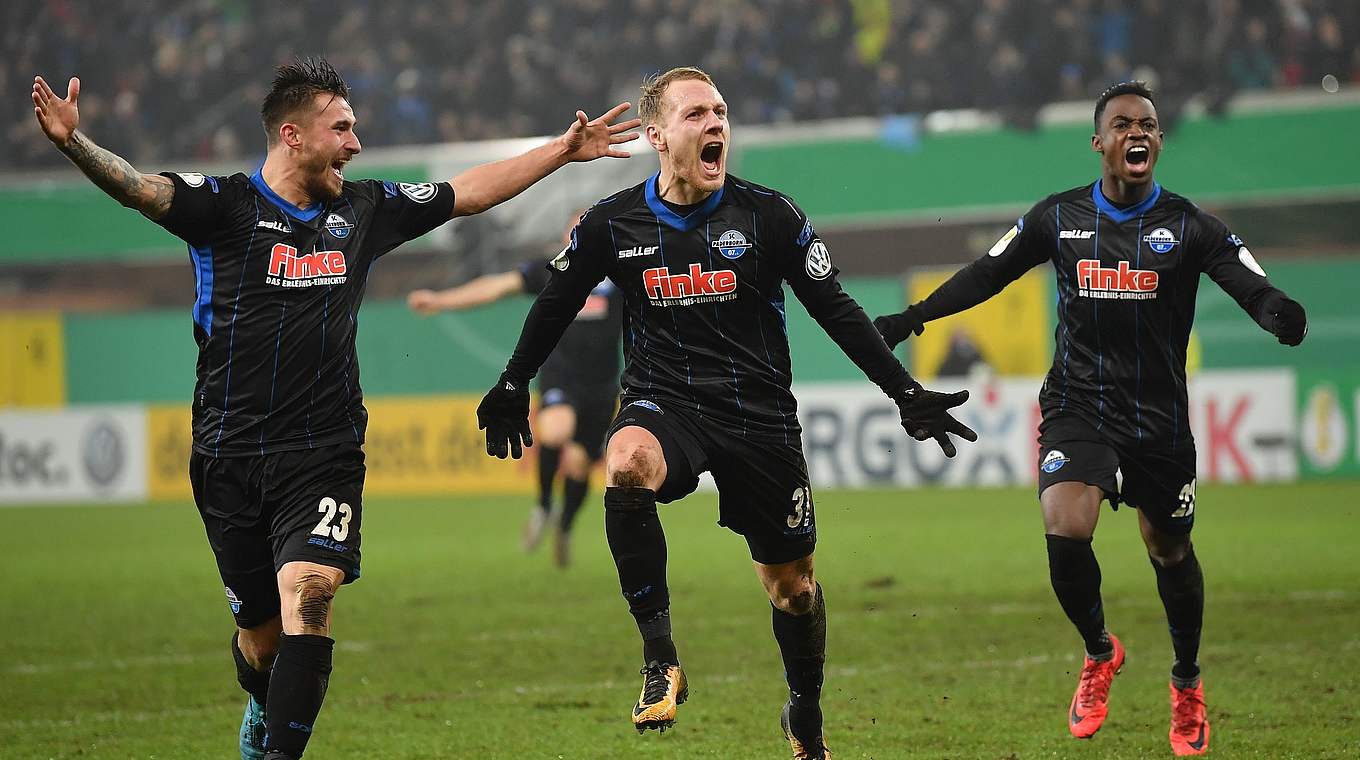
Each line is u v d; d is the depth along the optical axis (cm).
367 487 6069
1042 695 1927
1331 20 6222
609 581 3272
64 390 6378
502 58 7175
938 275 5541
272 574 1402
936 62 6481
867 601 2816
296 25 7488
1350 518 3956
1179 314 1656
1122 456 1659
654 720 1282
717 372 1377
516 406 1483
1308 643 2230
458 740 1747
